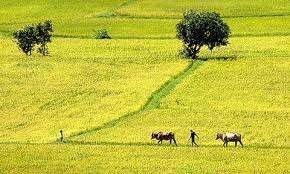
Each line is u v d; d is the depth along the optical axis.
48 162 173.62
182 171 165.88
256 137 191.50
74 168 169.25
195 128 199.50
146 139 191.50
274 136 191.62
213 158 174.88
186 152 179.88
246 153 178.25
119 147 185.00
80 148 184.62
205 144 187.75
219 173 164.25
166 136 187.75
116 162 173.00
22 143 191.25
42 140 193.62
